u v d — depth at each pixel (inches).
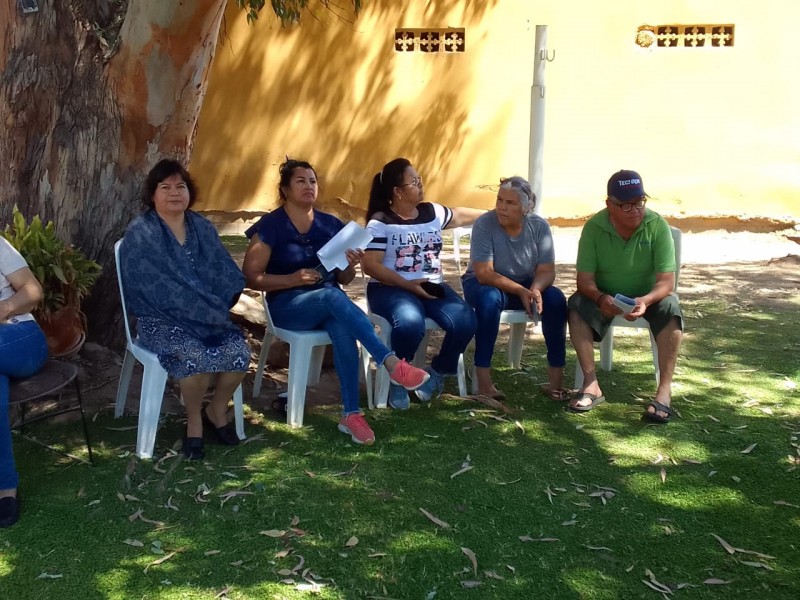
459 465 150.3
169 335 150.7
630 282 182.2
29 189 187.2
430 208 193.6
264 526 127.6
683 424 170.4
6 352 130.8
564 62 418.9
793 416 174.4
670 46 418.6
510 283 183.9
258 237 171.9
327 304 163.5
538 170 260.8
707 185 422.6
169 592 110.3
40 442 156.9
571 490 140.7
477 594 111.0
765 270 336.5
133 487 139.4
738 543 124.0
